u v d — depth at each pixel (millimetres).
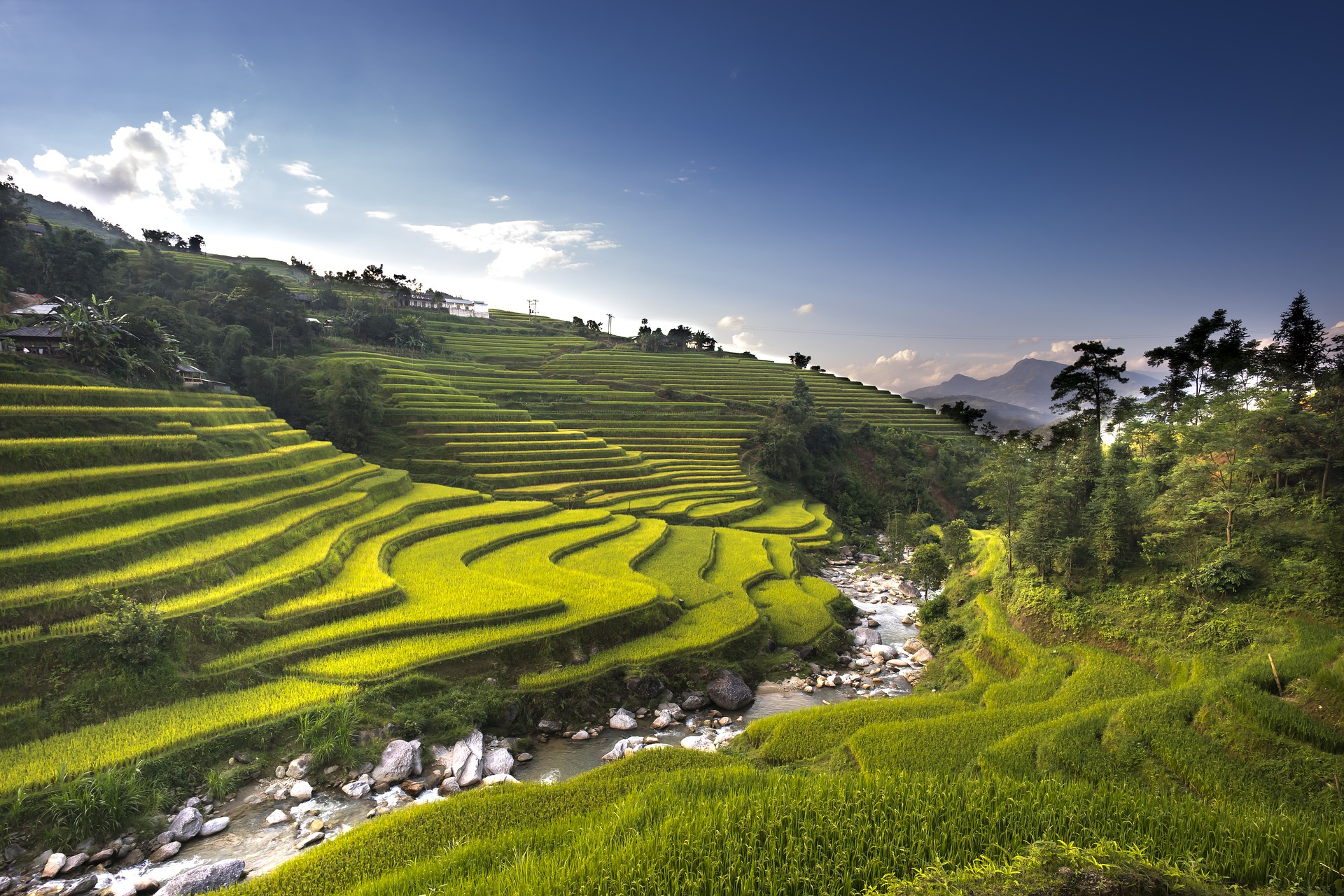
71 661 25688
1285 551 29375
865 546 75125
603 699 32781
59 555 29344
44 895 18797
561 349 136875
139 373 53969
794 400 102188
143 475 38938
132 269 104188
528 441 79438
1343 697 20344
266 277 94625
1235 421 33938
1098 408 54312
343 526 45562
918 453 101875
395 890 15141
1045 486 37188
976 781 17750
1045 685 28391
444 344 124688
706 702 33719
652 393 110438
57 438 39156
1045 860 12148
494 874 14945
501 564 45312
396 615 34656
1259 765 19031
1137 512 35125
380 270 150125
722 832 15336
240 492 42812
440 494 59719
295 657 30297
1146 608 31203
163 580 30734
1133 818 14664
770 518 74375
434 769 26484
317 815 23312
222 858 20906
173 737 24328
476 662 32344
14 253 76875
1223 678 23000
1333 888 11930
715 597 44188
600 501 67938
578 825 18156
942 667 37188
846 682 36656
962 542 52500
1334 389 33000
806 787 17906
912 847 14578
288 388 75688
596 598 39000
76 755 22953
